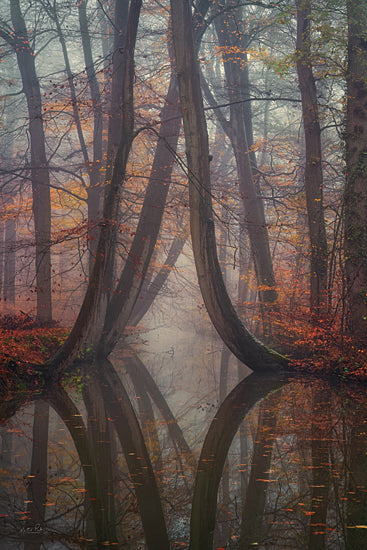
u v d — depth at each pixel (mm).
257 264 18875
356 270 13281
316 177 15430
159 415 9359
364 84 13633
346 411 9352
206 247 14055
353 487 5543
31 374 12312
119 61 18000
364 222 13391
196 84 14102
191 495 5434
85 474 6078
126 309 16328
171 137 17594
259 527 4582
